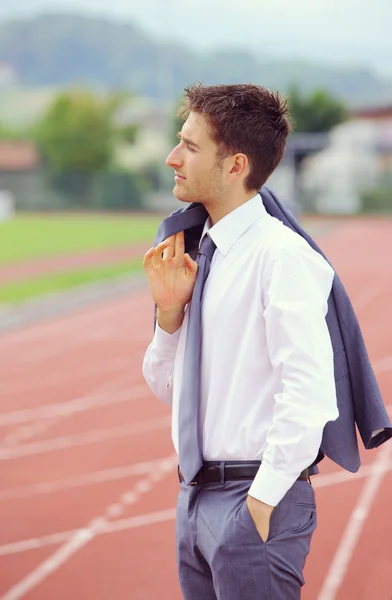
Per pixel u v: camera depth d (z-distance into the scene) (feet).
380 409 7.20
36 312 44.29
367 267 68.18
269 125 7.20
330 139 178.81
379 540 14.51
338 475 17.90
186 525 7.32
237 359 7.07
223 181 7.25
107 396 26.02
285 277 6.83
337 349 7.25
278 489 6.60
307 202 166.50
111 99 214.28
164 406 24.62
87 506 16.57
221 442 7.09
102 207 174.81
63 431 22.18
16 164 201.05
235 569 6.92
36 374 29.45
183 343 7.53
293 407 6.57
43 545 14.73
